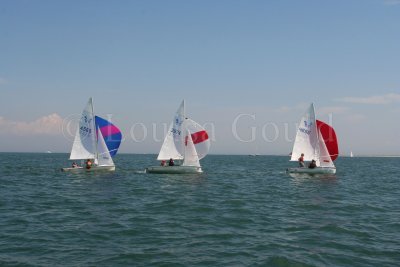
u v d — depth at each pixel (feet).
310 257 40.96
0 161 281.95
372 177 153.79
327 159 135.03
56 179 122.42
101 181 116.88
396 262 39.70
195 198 82.43
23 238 47.14
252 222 57.88
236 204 74.74
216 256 41.09
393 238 48.88
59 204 73.10
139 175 135.54
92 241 46.16
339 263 39.27
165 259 39.86
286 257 40.68
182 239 47.50
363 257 41.16
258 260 39.96
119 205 72.33
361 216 63.72
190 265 38.29
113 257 40.24
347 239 48.19
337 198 85.35
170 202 75.97
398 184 122.83
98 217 60.44
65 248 43.21
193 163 135.13
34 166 204.44
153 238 47.78
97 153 141.59
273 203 76.84
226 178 136.67
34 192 90.68
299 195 89.86
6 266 37.29
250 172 173.88
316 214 65.05
